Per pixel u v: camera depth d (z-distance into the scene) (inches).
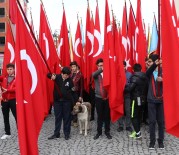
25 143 94.8
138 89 160.6
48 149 153.6
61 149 153.3
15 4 98.4
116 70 168.4
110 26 167.8
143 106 166.2
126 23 232.7
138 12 224.4
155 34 252.1
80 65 249.1
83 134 186.7
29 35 101.2
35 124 99.7
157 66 142.5
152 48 251.9
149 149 150.1
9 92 171.3
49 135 186.5
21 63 97.1
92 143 164.4
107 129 175.8
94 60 210.8
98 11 210.8
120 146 156.8
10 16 188.7
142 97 160.7
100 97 172.1
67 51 251.0
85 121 183.6
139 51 221.5
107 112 173.6
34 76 100.7
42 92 103.7
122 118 193.8
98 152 146.4
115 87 165.3
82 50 251.4
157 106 148.4
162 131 150.3
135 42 227.9
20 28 97.8
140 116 167.9
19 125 94.8
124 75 168.6
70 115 176.7
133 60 236.5
